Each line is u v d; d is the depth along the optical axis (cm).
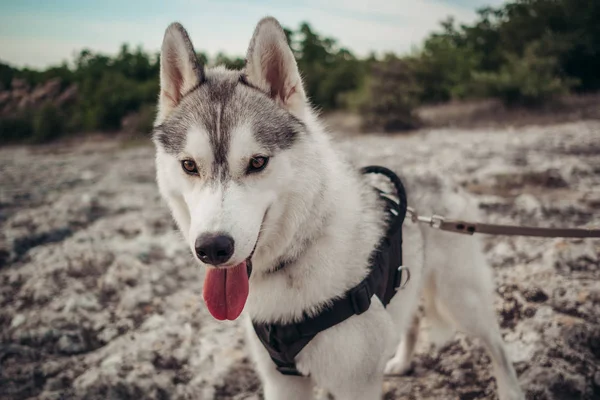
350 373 53
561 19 584
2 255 130
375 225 57
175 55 57
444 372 77
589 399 67
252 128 51
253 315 54
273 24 54
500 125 356
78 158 368
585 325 75
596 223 115
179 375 81
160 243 134
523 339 78
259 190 50
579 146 225
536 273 92
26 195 204
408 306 63
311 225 51
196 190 51
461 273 68
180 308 100
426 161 210
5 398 77
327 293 51
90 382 77
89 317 98
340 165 58
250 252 48
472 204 75
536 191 152
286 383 58
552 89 412
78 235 141
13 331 94
